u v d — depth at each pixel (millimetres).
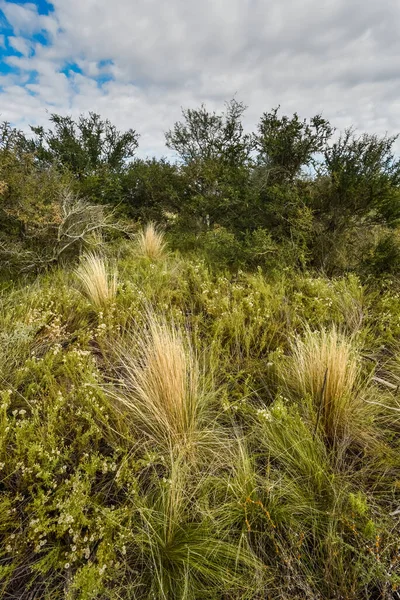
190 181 7113
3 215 4371
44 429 1778
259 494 1633
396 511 1497
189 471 1737
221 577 1289
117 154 8070
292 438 1823
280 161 5348
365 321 3398
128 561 1406
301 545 1403
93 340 3072
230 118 6688
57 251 4738
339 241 4887
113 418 1977
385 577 1222
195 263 5215
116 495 1642
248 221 5516
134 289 3822
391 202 4418
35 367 2268
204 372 2404
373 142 4539
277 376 2445
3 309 3113
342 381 2049
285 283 4246
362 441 1954
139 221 7047
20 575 1320
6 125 4113
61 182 5262
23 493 1570
